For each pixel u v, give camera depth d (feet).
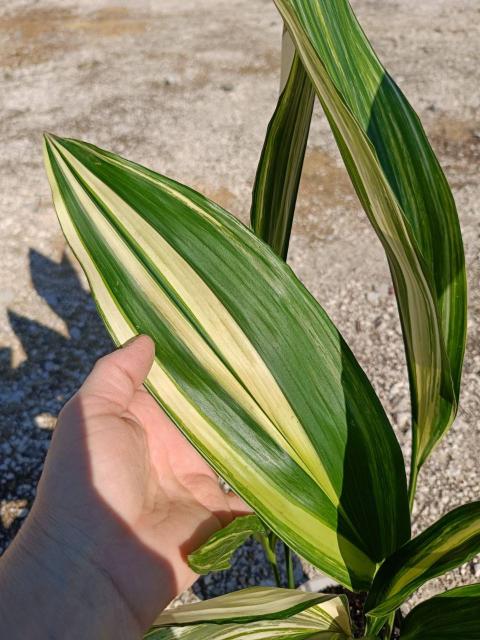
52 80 3.83
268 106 3.47
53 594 0.87
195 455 1.11
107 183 0.80
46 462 0.92
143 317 0.79
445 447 1.95
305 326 0.84
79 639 0.86
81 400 0.94
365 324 2.34
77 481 0.90
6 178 3.12
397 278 0.79
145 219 0.81
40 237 2.81
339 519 0.83
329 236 2.69
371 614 0.72
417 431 0.95
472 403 2.06
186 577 0.96
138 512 0.95
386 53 3.85
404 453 1.95
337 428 0.85
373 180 0.64
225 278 0.82
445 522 0.75
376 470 0.86
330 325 0.85
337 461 0.84
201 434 0.79
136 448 0.99
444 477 1.88
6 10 4.68
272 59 3.87
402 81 3.57
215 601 0.90
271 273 0.83
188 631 0.98
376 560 0.84
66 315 2.49
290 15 0.58
